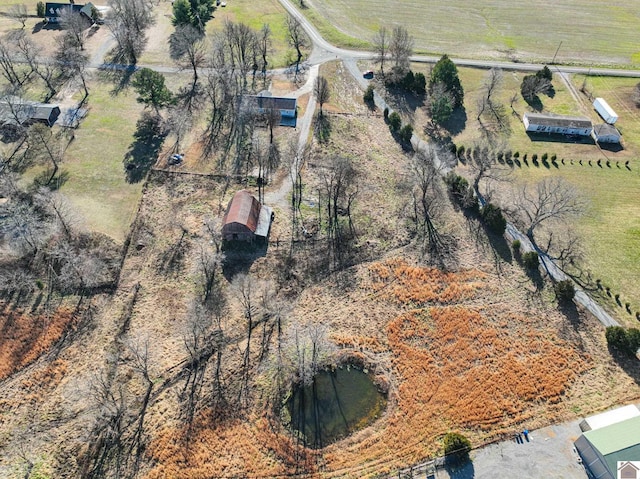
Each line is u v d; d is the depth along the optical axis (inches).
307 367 2461.9
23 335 2564.0
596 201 3558.1
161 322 2682.1
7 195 3223.4
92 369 2450.8
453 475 2127.2
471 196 3400.6
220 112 4220.0
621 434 2095.2
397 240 3213.6
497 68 5059.1
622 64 5324.8
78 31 4820.4
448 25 6003.9
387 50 4982.8
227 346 2593.5
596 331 2704.2
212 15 5846.5
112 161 3629.4
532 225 3211.1
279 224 3253.0
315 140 3978.8
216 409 2326.5
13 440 2197.3
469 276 2992.1
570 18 6309.1
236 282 2871.6
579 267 3056.1
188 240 3107.8
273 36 5472.4
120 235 3085.6
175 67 4771.2
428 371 2514.8
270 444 2224.4
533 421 2313.0
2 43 4756.4
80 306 2704.2
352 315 2780.5
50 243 2957.7
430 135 4188.0
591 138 4217.5
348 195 3486.7
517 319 2751.0
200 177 3567.9
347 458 2192.4
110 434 2208.4
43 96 4252.0
